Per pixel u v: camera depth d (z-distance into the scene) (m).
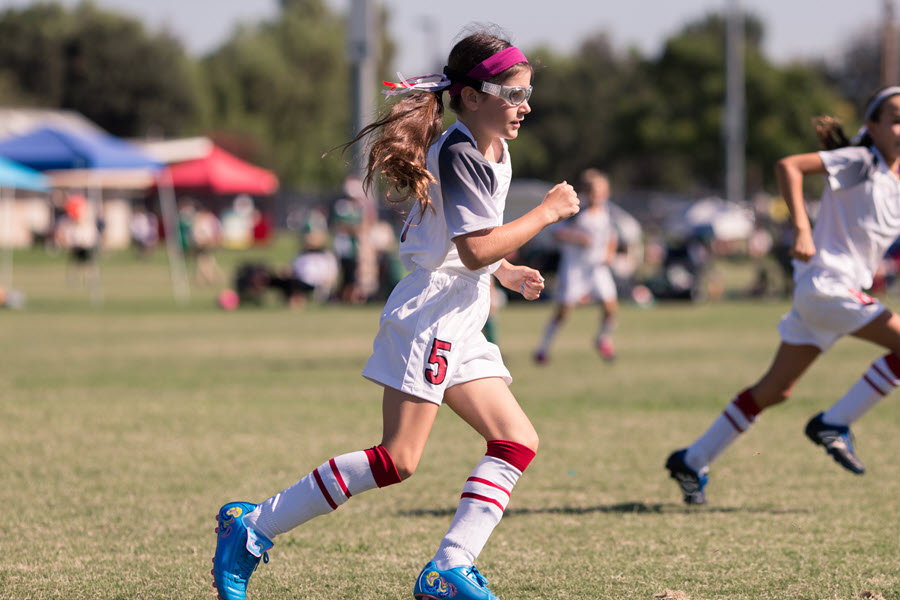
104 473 17.30
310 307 60.56
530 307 63.97
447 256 9.85
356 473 9.78
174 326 47.84
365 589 11.22
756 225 107.56
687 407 24.70
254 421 22.61
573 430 21.61
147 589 11.23
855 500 15.39
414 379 9.66
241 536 9.89
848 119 175.75
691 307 61.62
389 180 9.56
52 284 79.31
